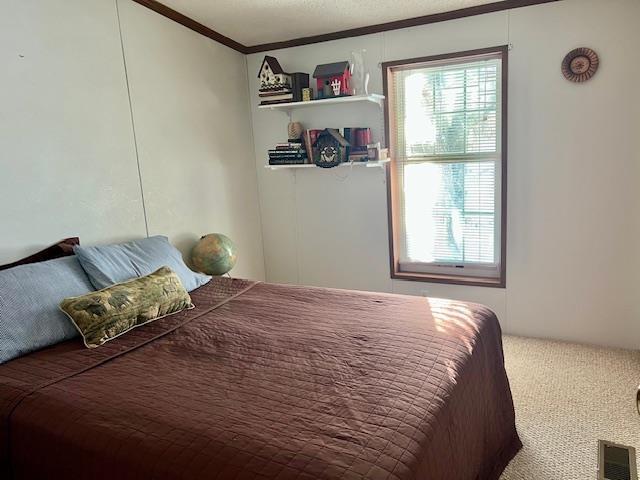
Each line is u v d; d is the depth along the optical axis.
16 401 1.54
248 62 3.76
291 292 2.58
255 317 2.22
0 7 2.13
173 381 1.63
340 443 1.24
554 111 2.91
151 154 2.94
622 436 2.12
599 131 2.83
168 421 1.37
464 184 3.31
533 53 2.90
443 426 1.42
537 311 3.19
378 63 3.32
